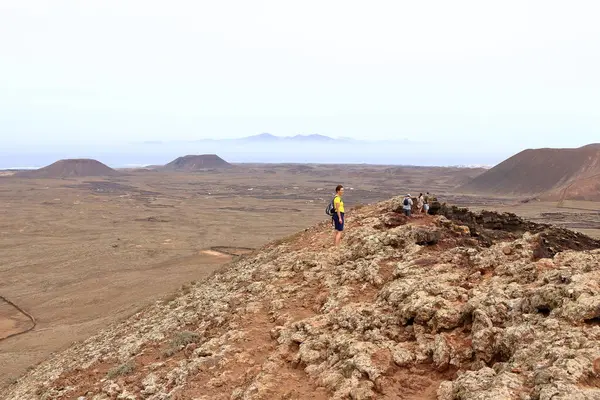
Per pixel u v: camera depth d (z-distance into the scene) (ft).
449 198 632.79
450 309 32.58
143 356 48.34
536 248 41.63
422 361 30.07
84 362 56.08
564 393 20.70
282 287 52.47
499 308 30.73
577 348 23.95
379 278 44.34
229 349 40.01
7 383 78.48
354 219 73.82
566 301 27.53
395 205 74.33
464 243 53.06
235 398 32.42
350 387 28.63
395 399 27.04
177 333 51.44
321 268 53.67
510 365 25.08
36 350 108.78
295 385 32.22
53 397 46.06
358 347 32.19
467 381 25.02
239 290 58.49
